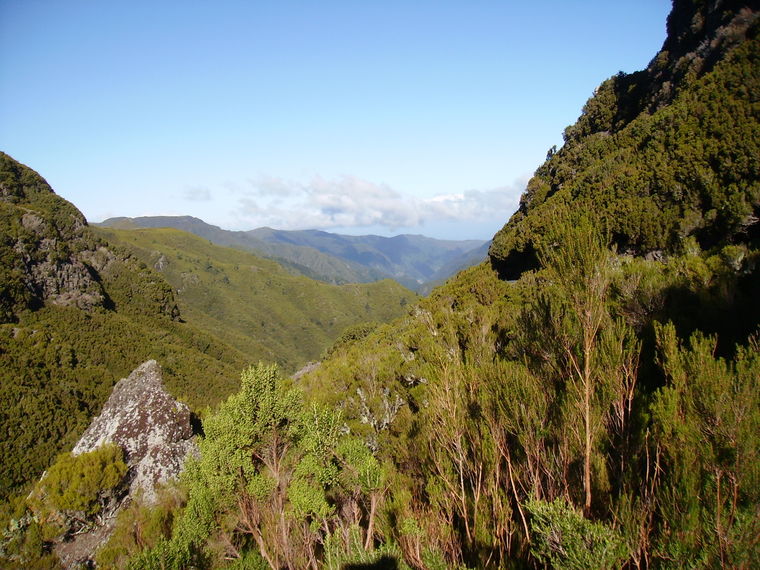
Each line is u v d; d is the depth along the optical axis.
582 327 4.03
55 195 84.00
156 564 5.40
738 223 17.19
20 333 42.56
